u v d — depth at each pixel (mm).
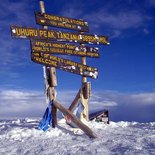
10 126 12523
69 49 12383
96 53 13422
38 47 11281
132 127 12625
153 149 7367
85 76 12992
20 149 8031
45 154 7336
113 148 7703
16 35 10750
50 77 11469
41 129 10938
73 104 12969
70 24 12555
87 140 9188
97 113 14359
